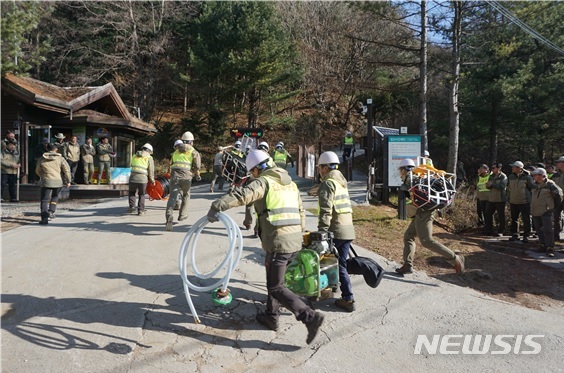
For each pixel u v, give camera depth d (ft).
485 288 19.33
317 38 102.53
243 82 82.02
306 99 119.55
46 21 82.02
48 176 26.66
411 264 19.31
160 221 27.78
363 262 15.43
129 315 13.69
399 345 12.84
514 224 32.86
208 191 46.60
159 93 100.37
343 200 15.15
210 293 15.67
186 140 26.00
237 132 57.98
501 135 73.46
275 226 12.24
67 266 18.03
